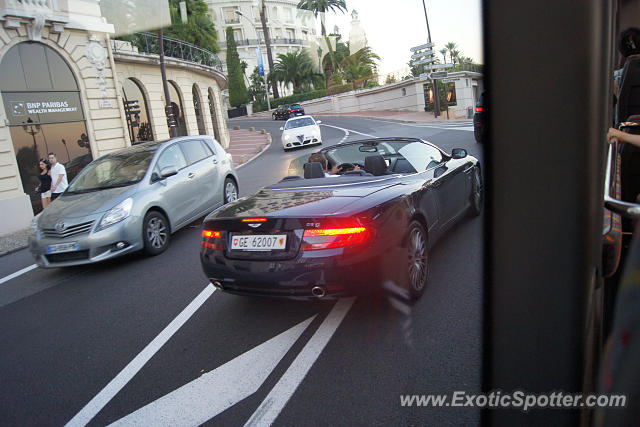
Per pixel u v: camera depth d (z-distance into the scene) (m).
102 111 14.60
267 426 2.27
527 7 1.07
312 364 2.79
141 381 2.90
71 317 4.26
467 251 4.39
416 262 3.48
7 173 11.34
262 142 28.83
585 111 1.07
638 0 4.29
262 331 3.35
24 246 8.39
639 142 2.12
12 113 11.92
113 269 5.68
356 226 2.96
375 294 3.16
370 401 2.35
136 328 3.77
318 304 3.68
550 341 1.22
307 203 3.30
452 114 29.59
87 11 14.12
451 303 3.34
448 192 4.42
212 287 4.52
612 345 0.73
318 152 5.01
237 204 3.73
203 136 7.91
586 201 1.11
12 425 2.61
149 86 20.25
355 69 52.66
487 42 1.12
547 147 1.12
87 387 2.93
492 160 1.19
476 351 2.67
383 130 25.53
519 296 1.25
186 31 29.31
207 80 27.47
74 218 5.49
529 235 1.20
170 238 6.34
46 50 12.97
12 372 3.29
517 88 1.12
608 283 2.35
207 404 2.54
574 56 1.05
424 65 32.03
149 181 6.17
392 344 2.89
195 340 3.38
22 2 12.07
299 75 56.81
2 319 4.50
